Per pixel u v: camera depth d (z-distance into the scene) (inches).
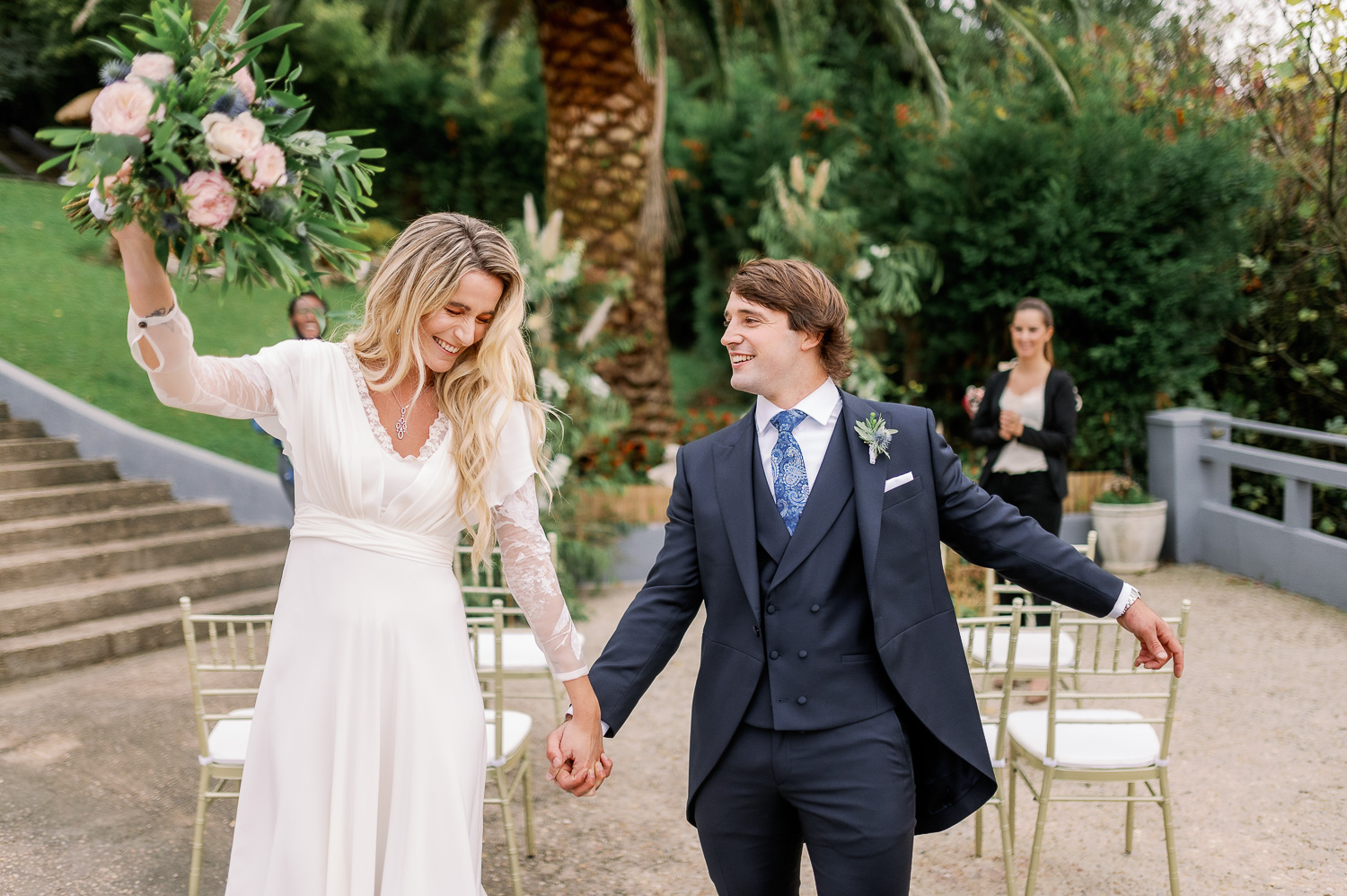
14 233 454.9
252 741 77.7
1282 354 320.5
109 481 277.3
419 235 76.2
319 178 72.6
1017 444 195.5
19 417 285.9
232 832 137.4
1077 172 323.6
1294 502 261.7
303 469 76.6
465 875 76.4
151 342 66.8
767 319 83.7
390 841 75.8
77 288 411.5
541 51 325.4
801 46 448.1
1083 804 148.9
